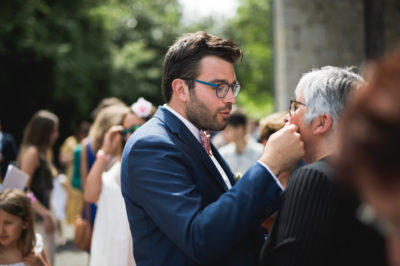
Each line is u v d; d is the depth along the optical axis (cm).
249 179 145
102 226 270
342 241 119
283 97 925
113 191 271
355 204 118
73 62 1631
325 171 129
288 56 922
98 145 342
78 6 1753
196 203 148
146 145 157
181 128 165
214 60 165
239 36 3095
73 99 1692
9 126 1727
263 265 143
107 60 1878
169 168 153
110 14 1839
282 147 148
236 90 170
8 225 243
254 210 142
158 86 2348
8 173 289
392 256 55
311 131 150
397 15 834
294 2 917
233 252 162
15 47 1513
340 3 908
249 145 487
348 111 59
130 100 2123
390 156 53
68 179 717
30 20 1516
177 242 145
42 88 1648
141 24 2727
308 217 126
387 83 55
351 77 150
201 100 164
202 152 165
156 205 149
